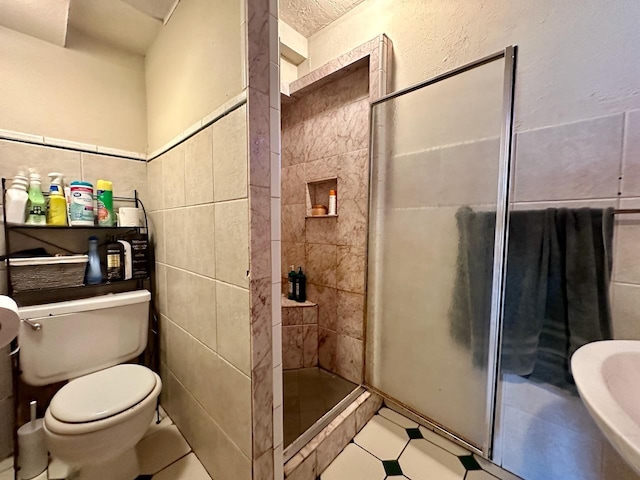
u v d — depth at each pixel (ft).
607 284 2.89
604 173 2.91
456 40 3.93
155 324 4.97
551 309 3.21
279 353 3.13
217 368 3.38
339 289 5.84
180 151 3.88
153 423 4.57
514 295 3.43
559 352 3.18
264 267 2.91
